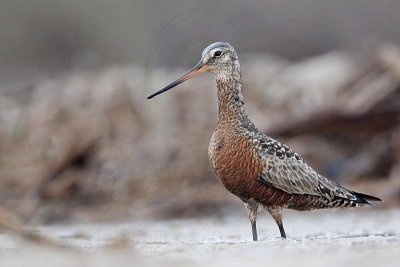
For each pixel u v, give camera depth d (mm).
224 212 17203
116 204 18109
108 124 20875
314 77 22500
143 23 32719
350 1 31172
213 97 21719
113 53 32719
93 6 33344
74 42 33531
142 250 10094
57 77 27922
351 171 18953
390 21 30891
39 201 18203
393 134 19031
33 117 21906
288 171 12391
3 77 31078
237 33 30672
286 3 31172
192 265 8883
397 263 8680
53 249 10094
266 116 20875
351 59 23547
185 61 26891
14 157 20078
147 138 20219
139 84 22422
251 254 9562
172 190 18469
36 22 33781
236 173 12352
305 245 10195
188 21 27406
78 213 17594
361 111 18969
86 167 19375
